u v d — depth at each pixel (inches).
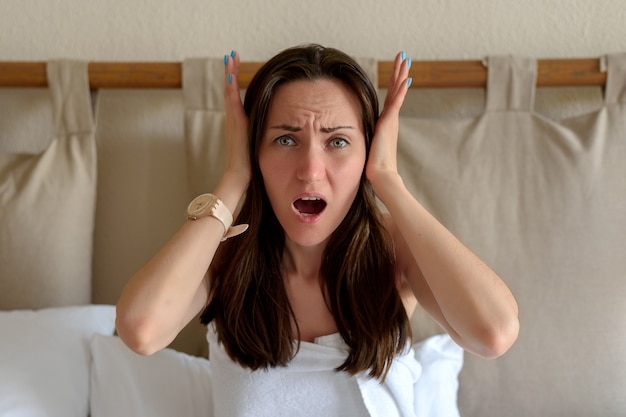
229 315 33.9
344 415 34.0
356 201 33.8
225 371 34.7
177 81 45.3
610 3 46.3
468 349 31.5
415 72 44.7
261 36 47.4
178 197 48.5
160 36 47.5
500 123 44.3
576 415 42.2
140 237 48.7
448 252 30.3
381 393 34.1
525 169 43.4
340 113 30.8
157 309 29.1
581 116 44.5
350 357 33.2
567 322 42.3
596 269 42.2
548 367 42.4
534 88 44.2
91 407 38.7
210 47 47.6
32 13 47.4
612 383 42.0
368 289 34.1
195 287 30.6
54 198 44.2
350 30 47.2
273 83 31.2
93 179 45.3
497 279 30.2
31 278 43.7
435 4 46.8
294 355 33.9
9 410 34.2
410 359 36.3
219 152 44.8
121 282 48.9
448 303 29.7
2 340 37.8
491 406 42.9
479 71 44.4
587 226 42.4
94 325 41.3
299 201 32.5
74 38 47.5
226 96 34.8
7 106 48.3
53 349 38.4
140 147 48.3
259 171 33.3
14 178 44.4
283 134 30.9
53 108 45.3
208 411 38.1
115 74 45.2
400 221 31.6
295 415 33.9
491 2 46.6
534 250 42.7
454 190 43.4
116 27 47.4
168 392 38.0
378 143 33.1
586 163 42.6
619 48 46.6
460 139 44.2
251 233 33.9
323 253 34.6
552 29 46.7
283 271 35.3
